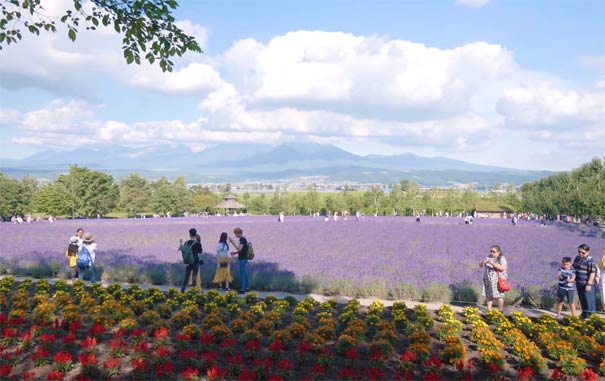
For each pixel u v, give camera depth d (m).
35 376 7.00
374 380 6.88
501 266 11.95
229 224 54.25
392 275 16.56
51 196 80.62
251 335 8.72
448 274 16.81
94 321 9.57
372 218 77.12
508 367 8.05
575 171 88.88
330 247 27.62
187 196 102.75
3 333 8.60
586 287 11.77
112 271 17.33
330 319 9.80
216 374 6.79
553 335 9.12
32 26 8.95
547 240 33.94
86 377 6.88
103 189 85.75
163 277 16.83
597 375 7.75
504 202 120.38
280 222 59.91
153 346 8.32
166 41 9.11
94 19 8.91
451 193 114.19
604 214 63.78
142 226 49.62
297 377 7.20
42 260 19.50
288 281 15.65
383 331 9.00
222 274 15.41
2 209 78.31
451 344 8.19
